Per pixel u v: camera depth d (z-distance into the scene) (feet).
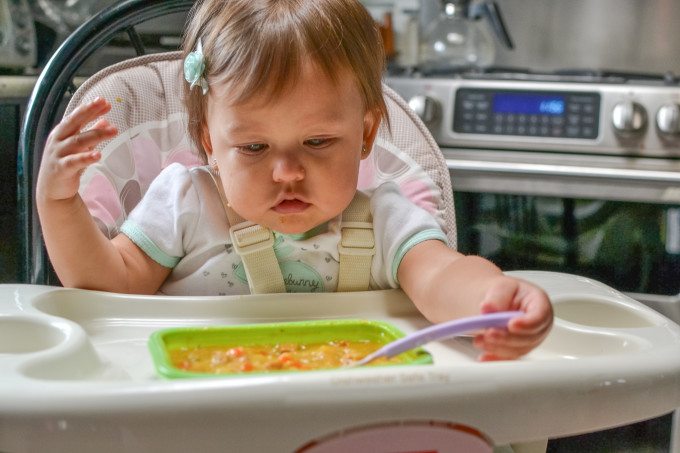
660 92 6.09
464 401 1.86
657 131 6.09
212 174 3.26
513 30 8.20
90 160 2.64
